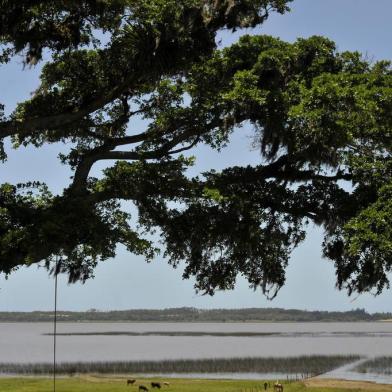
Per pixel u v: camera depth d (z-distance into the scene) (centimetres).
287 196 2934
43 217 2553
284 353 17962
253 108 2739
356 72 2970
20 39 2648
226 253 2948
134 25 2614
